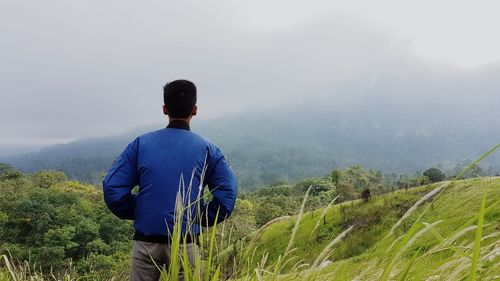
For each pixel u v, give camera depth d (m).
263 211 52.56
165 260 2.89
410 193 44.50
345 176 116.88
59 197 77.44
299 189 111.44
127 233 71.88
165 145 3.08
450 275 1.17
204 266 1.72
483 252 1.17
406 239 1.15
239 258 1.71
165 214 2.87
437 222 1.13
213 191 3.05
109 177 3.04
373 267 1.31
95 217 71.75
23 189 90.69
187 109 3.21
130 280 2.97
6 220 67.75
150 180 2.95
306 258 1.50
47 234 61.38
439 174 98.50
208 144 3.16
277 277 1.50
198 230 2.56
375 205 44.03
